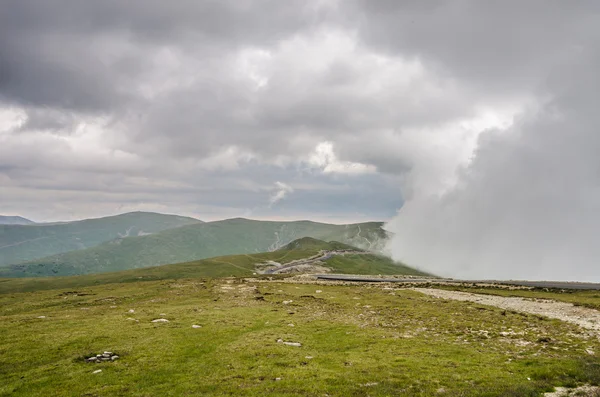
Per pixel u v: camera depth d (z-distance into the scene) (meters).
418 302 77.31
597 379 27.47
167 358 33.97
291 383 27.06
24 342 39.06
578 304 74.88
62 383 28.03
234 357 34.06
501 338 42.59
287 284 123.25
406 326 50.62
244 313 59.41
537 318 56.00
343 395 24.95
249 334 43.75
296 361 32.75
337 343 40.34
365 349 37.69
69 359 33.66
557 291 109.56
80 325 48.19
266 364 31.89
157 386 27.16
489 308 67.50
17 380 28.75
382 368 30.75
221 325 49.12
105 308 67.38
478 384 26.75
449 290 112.44
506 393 24.66
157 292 96.31
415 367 30.88
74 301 82.00
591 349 36.78
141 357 34.34
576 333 44.94
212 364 32.09
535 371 29.28
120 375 29.61
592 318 56.09
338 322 52.91
